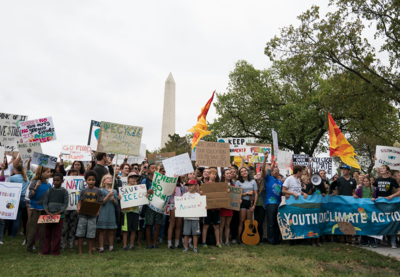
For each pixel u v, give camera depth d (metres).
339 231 8.69
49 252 7.07
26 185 9.09
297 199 8.45
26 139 10.21
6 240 8.58
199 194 7.95
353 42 17.48
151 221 7.79
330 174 10.54
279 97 28.48
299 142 28.58
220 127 30.03
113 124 8.38
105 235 8.23
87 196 7.07
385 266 6.27
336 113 20.45
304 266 6.12
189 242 8.15
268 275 5.45
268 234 8.52
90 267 5.88
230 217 8.49
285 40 18.69
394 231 8.40
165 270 5.66
